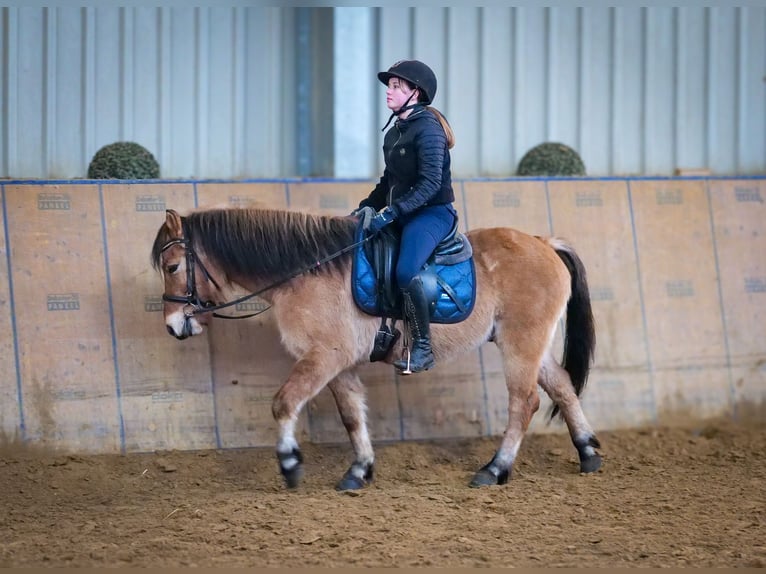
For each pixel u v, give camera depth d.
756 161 15.40
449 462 10.63
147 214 11.09
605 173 15.19
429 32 14.73
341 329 8.97
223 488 9.52
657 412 12.15
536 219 12.12
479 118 14.91
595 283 12.14
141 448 10.64
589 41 15.07
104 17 13.50
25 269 10.60
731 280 12.62
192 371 10.88
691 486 9.30
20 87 13.08
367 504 8.51
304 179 11.91
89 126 13.45
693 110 15.27
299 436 11.05
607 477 9.77
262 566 6.65
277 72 14.73
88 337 10.66
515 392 9.51
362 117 14.55
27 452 10.35
